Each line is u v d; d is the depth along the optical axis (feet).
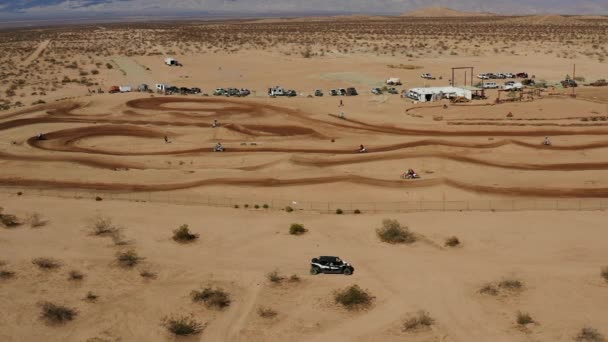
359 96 413.59
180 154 285.02
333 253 172.96
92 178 246.47
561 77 486.79
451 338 131.13
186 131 327.06
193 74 521.65
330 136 314.55
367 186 228.22
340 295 146.61
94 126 334.03
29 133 320.91
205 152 286.66
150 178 245.24
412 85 459.73
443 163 258.37
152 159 276.82
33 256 172.55
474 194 219.61
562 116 343.87
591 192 220.64
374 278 157.38
